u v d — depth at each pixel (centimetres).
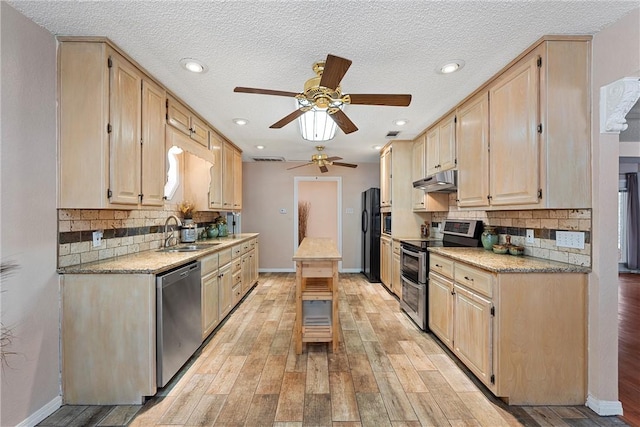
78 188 190
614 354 184
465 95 271
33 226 173
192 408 190
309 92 198
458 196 294
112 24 173
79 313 192
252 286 482
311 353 264
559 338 193
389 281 460
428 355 260
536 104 193
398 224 441
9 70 159
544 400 193
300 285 265
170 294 212
